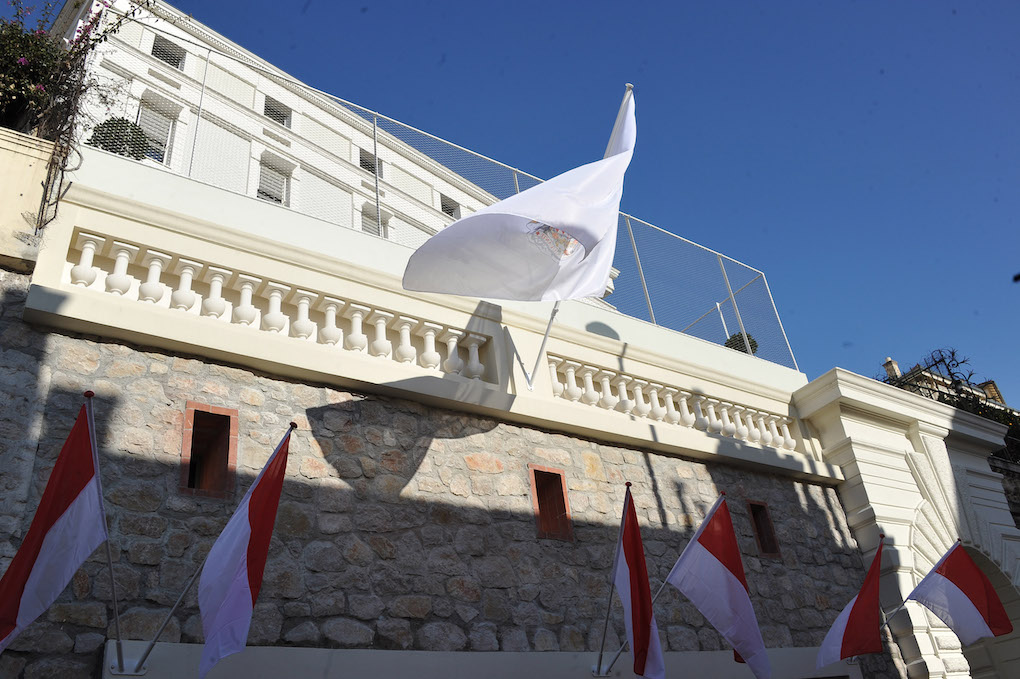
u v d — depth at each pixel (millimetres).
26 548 5211
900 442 12961
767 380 13008
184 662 6020
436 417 8734
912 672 10828
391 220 10898
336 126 11297
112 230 7527
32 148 7445
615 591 8828
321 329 8430
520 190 12453
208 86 10555
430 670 7105
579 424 9633
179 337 7332
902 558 11555
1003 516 13727
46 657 5652
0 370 6449
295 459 7527
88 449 5691
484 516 8406
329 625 6879
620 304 12281
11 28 8023
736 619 7754
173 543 6527
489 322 9688
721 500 8305
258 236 8273
